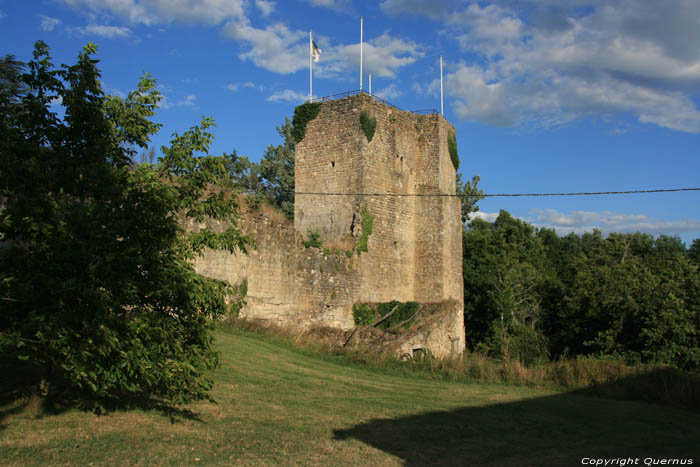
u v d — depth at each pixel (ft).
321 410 41.98
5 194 28.96
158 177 33.27
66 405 33.42
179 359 31.94
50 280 26.55
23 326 25.95
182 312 32.37
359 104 111.75
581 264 179.93
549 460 33.58
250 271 80.43
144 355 28.58
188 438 30.96
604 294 118.93
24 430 28.68
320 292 93.86
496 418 45.52
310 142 117.08
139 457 27.17
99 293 26.58
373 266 109.29
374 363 71.61
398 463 30.94
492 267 176.76
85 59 30.89
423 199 122.83
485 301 171.42
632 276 117.70
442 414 45.19
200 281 32.40
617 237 219.41
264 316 82.12
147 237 29.86
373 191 111.55
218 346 60.80
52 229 27.48
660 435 43.27
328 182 113.70
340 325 97.60
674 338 100.78
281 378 52.08
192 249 34.22
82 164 30.27
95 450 27.30
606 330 114.01
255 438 32.65
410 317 108.37
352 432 36.65
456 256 126.72
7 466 24.27
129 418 33.14
